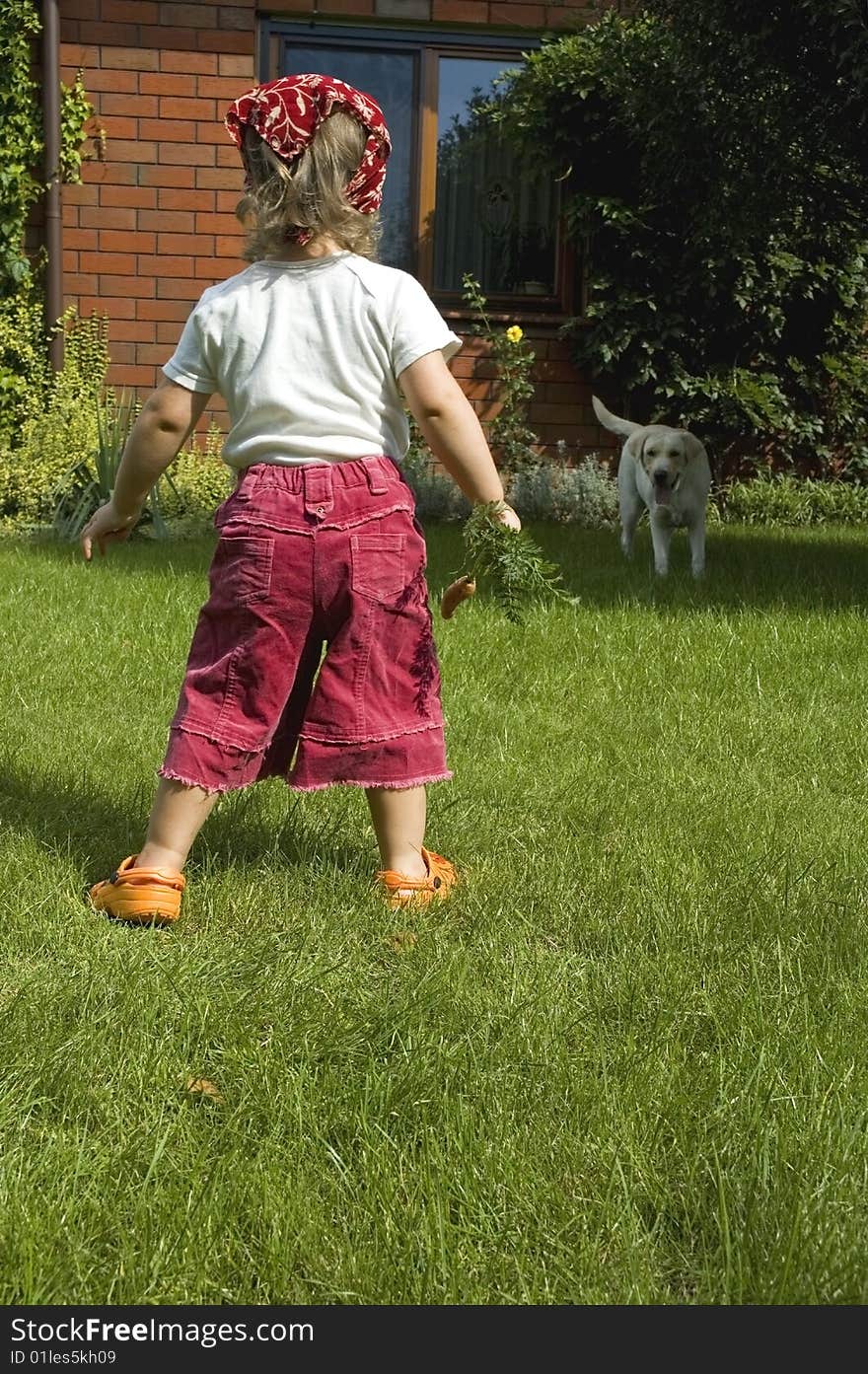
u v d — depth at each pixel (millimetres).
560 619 5859
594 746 4043
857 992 2322
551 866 2953
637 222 10805
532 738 4098
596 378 11523
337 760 2662
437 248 11625
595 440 11688
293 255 2652
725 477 11945
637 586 7098
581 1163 1785
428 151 11406
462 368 11492
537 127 10969
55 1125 1875
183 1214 1642
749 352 11672
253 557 2559
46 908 2617
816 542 9523
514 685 4812
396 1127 1875
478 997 2271
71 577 6926
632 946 2533
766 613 6129
